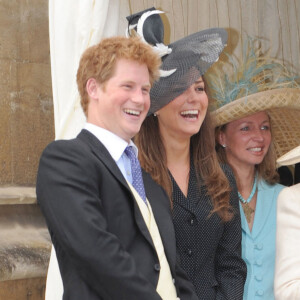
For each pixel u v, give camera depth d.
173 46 11.95
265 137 13.88
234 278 11.53
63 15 13.73
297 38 18.55
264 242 13.16
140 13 12.19
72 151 8.76
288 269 10.27
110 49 9.17
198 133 12.05
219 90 14.50
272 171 14.12
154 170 11.53
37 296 16.03
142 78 9.23
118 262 8.24
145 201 9.52
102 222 8.44
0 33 16.61
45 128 17.31
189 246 11.18
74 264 8.35
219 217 11.45
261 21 18.17
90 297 8.39
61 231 8.32
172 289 9.05
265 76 15.07
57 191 8.47
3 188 16.39
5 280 15.12
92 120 9.37
